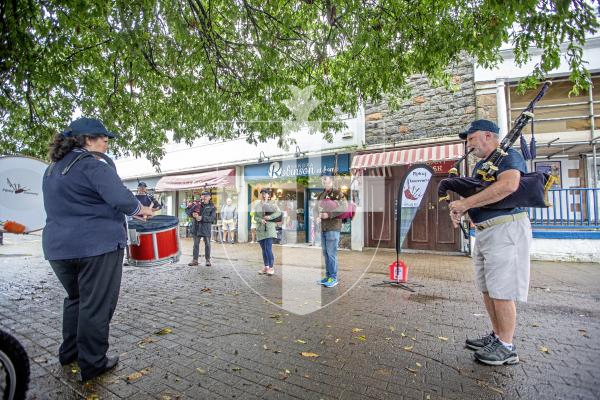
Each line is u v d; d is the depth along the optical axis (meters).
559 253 8.23
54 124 5.55
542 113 8.94
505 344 2.68
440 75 7.19
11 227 3.06
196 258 7.66
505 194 2.44
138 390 2.32
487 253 2.66
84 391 2.30
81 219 2.40
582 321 3.75
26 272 7.11
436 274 6.61
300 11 4.91
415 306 4.36
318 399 2.21
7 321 3.80
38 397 2.22
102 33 3.76
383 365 2.70
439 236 9.71
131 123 6.05
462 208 2.64
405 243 10.11
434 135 9.78
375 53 4.64
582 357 2.81
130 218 4.08
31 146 5.68
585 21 3.01
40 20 3.64
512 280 2.56
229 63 5.37
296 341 3.20
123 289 5.35
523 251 2.56
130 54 4.05
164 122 6.21
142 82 5.45
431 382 2.42
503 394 2.25
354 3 3.94
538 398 2.19
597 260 7.95
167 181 16.47
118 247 2.57
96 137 2.59
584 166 8.98
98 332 2.47
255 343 3.15
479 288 2.90
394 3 4.38
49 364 2.72
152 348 3.03
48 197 2.45
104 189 2.37
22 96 4.99
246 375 2.54
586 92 8.61
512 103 9.19
